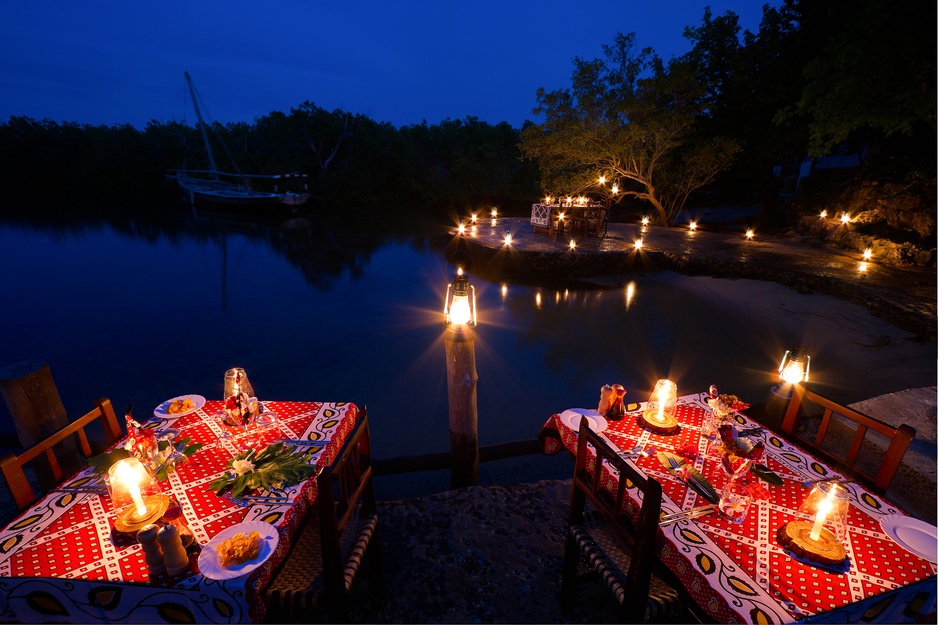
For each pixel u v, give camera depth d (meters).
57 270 18.34
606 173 21.67
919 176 14.85
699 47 20.89
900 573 1.90
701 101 19.92
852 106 12.16
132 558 2.00
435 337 10.91
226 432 3.01
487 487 4.26
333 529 2.19
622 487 2.29
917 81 11.20
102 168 50.47
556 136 20.75
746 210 27.20
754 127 20.08
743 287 13.05
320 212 37.47
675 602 2.29
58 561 1.98
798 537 2.03
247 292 15.21
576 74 20.05
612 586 2.39
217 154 44.94
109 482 2.29
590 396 7.66
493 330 10.77
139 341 11.09
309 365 9.47
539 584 3.16
